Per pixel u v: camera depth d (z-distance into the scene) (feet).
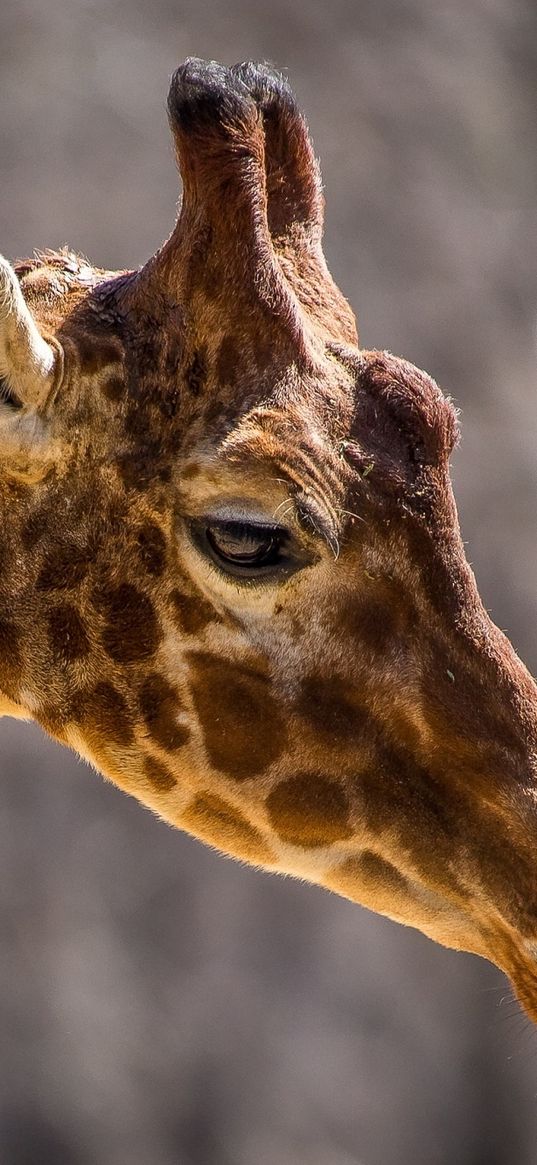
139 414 21.40
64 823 55.31
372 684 21.50
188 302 21.30
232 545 20.94
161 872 55.06
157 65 76.74
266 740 21.94
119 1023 51.75
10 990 51.42
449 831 21.99
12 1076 50.11
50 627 22.21
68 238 67.05
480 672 21.48
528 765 21.58
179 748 22.33
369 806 22.07
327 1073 52.44
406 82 80.43
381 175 75.36
